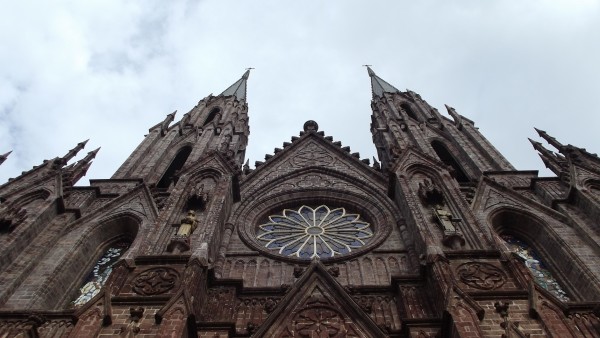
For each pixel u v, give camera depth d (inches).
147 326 914.7
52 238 1366.9
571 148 1728.6
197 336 954.7
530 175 1728.6
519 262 1071.6
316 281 1093.8
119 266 1087.6
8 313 1056.8
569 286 1242.0
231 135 2396.7
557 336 904.9
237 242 1451.8
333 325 992.2
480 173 1807.3
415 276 1144.8
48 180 1562.5
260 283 1274.6
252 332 1031.6
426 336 960.9
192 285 1008.2
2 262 1206.9
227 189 1512.1
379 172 1795.0
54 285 1224.2
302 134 2166.6
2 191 1563.7
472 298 954.1
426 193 1413.6
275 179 1806.1
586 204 1395.2
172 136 2281.0
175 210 1368.1
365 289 1159.0
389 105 2694.4
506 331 866.8
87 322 925.8
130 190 1636.3
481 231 1230.9
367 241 1489.9
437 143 2257.6
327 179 1820.9
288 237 1518.2
